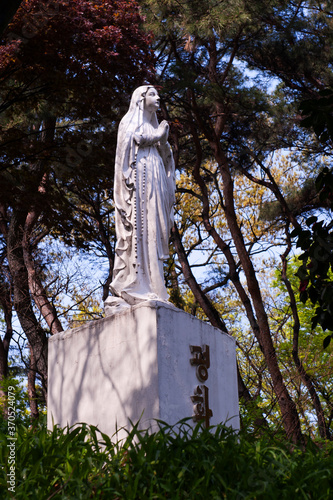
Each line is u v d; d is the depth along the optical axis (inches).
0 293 628.7
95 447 178.9
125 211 231.5
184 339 214.4
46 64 450.6
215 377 227.8
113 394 211.5
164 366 201.5
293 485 158.7
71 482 155.5
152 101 248.1
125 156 234.1
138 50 483.5
